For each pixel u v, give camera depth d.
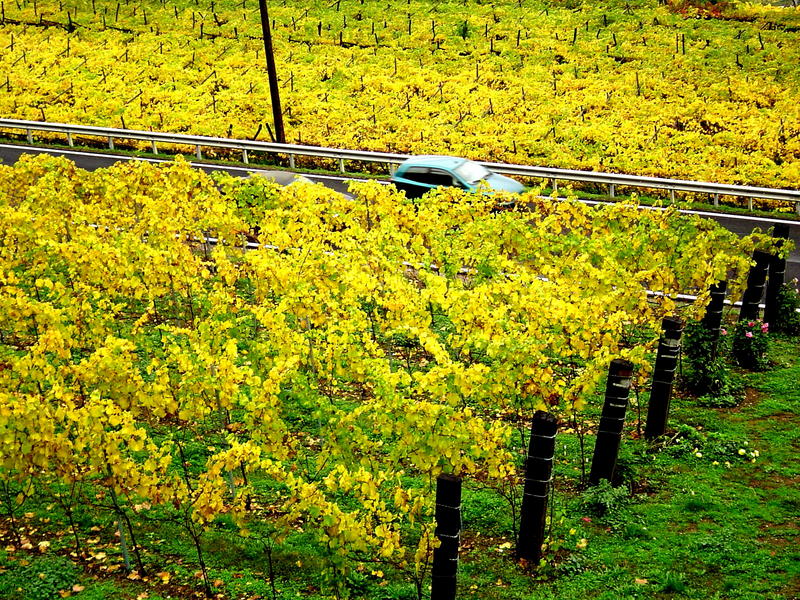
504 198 22.23
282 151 34.53
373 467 12.77
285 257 17.83
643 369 14.85
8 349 14.72
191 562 12.88
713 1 54.34
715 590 11.66
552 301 15.10
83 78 45.59
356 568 12.55
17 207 25.17
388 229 19.27
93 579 12.38
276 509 14.21
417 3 57.66
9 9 55.97
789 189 31.56
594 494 13.80
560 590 11.95
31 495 14.37
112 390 12.83
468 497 14.30
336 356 14.16
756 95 41.72
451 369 12.45
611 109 41.19
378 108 42.09
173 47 50.38
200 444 16.05
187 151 37.12
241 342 15.30
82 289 17.28
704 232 19.17
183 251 19.09
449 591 11.19
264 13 34.88
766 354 18.95
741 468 14.75
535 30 51.97
